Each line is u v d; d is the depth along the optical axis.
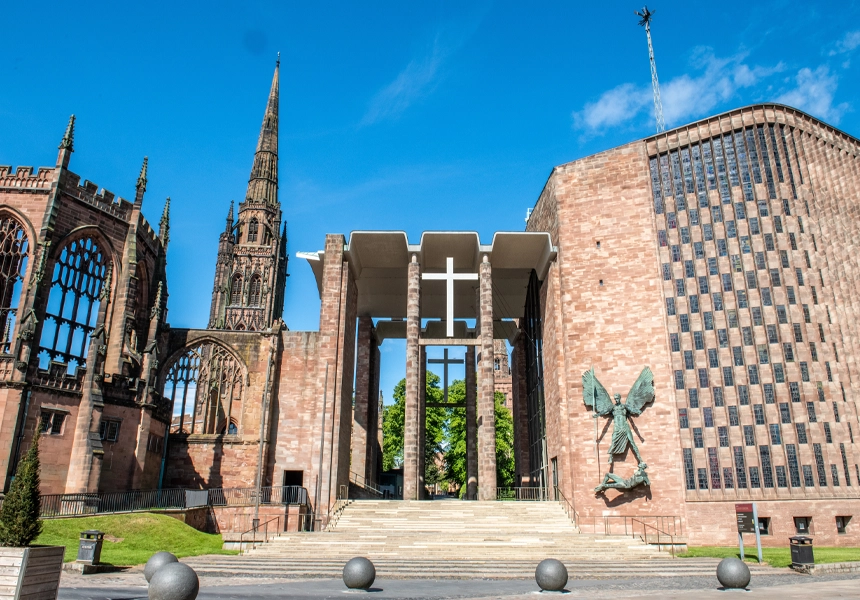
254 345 53.59
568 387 46.44
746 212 47.84
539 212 57.44
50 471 38.78
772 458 42.72
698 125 50.06
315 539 34.41
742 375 44.44
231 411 56.44
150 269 53.34
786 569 28.36
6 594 12.52
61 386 40.19
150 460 47.03
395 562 29.22
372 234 51.47
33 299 40.44
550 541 34.75
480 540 35.06
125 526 34.09
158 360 52.97
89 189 46.41
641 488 42.88
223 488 47.47
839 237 48.25
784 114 50.19
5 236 43.41
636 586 23.31
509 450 75.88
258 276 108.06
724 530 41.59
